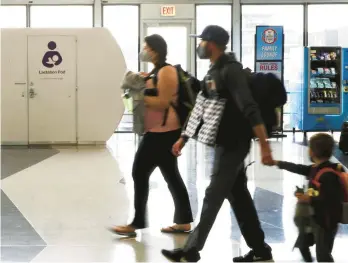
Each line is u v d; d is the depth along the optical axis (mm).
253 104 3363
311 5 13688
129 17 13625
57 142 10945
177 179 4672
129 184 7039
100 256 4145
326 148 3389
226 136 3535
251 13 13719
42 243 4488
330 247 3393
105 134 10945
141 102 4453
